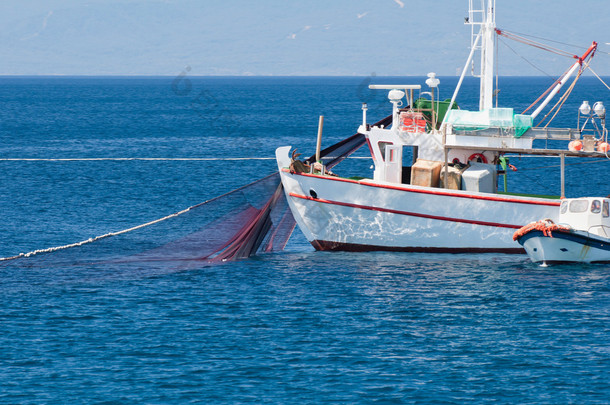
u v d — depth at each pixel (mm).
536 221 60281
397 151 62906
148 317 48062
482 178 61125
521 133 60844
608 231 59156
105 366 40812
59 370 40312
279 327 46312
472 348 42969
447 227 61000
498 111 60781
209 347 43281
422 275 56656
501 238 61250
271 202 64375
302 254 64062
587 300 50812
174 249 64875
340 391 37812
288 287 54188
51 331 45719
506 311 48812
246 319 47688
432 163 61875
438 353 42344
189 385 38562
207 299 51625
